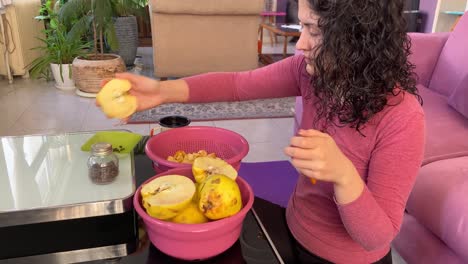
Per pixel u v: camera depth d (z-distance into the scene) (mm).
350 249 891
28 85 3449
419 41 2102
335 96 755
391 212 731
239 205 744
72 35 3266
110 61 3146
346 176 649
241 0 3236
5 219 909
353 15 676
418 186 1312
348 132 812
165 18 3254
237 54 3477
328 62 726
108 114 915
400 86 754
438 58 2104
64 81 3314
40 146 1347
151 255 840
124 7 3467
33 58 3887
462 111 1665
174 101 1031
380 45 691
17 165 1207
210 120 2725
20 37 3508
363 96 729
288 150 629
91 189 1053
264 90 1069
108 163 1062
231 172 837
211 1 3193
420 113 757
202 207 723
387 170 743
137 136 1293
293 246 946
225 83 1078
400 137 740
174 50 3365
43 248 867
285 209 1101
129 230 928
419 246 1350
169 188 769
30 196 1021
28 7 3777
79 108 2898
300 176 1003
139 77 961
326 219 903
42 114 2768
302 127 974
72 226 948
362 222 683
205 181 759
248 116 2814
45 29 3850
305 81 974
